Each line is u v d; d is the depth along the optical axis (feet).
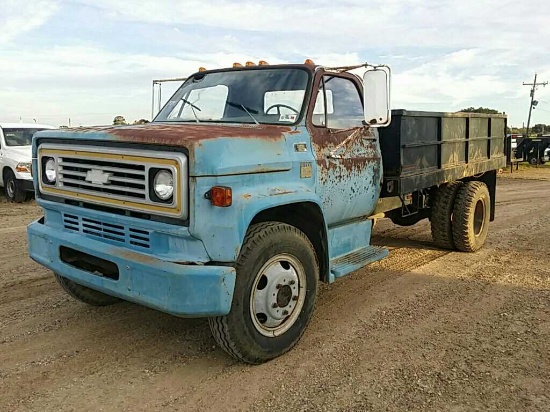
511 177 73.15
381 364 13.12
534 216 35.29
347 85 16.99
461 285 19.57
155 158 11.70
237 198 11.88
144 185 11.97
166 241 12.05
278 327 13.35
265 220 13.88
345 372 12.73
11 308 16.90
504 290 18.92
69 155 13.58
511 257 23.76
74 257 14.02
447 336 14.85
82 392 11.78
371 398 11.52
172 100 17.90
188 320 16.01
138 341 14.48
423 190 23.59
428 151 21.11
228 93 16.39
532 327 15.44
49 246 14.26
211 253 11.69
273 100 15.57
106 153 12.62
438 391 11.80
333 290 19.07
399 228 30.99
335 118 16.20
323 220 14.60
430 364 13.12
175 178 11.41
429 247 25.99
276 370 12.85
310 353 13.78
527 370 12.79
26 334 14.87
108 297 17.02
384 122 14.49
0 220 34.09
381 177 18.39
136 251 12.38
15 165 42.47
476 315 16.47
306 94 15.17
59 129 14.37
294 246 13.34
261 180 12.83
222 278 11.50
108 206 12.82
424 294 18.56
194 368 12.96
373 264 22.62
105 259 12.62
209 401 11.46
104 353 13.74
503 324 15.71
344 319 16.20
